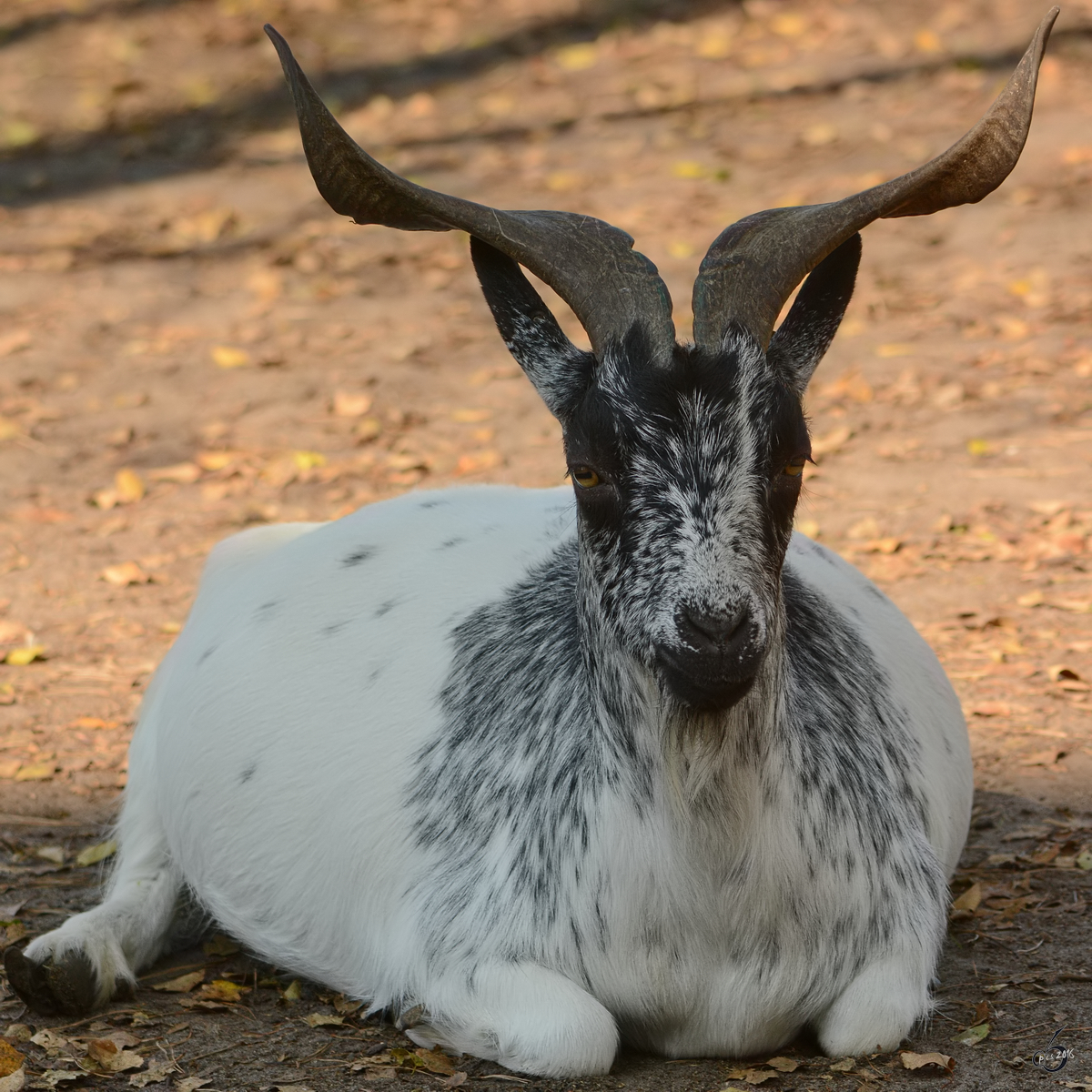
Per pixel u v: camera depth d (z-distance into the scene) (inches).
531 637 282.2
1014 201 938.7
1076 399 687.1
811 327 256.4
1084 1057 261.0
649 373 232.5
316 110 241.1
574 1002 252.5
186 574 567.8
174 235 994.1
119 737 442.3
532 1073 253.0
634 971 255.6
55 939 297.7
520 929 259.3
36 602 547.8
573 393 249.3
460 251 971.9
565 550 299.3
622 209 955.3
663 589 224.7
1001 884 339.9
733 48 1262.3
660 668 227.9
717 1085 251.3
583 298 244.5
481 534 320.5
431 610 304.7
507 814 267.3
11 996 300.5
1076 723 424.5
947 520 572.4
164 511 628.4
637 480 229.8
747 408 230.5
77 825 387.5
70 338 835.4
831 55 1219.9
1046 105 1073.5
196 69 1304.1
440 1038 266.4
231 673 319.0
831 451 655.8
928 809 292.8
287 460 665.0
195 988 307.7
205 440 703.1
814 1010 263.4
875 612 323.9
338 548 331.3
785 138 1059.9
